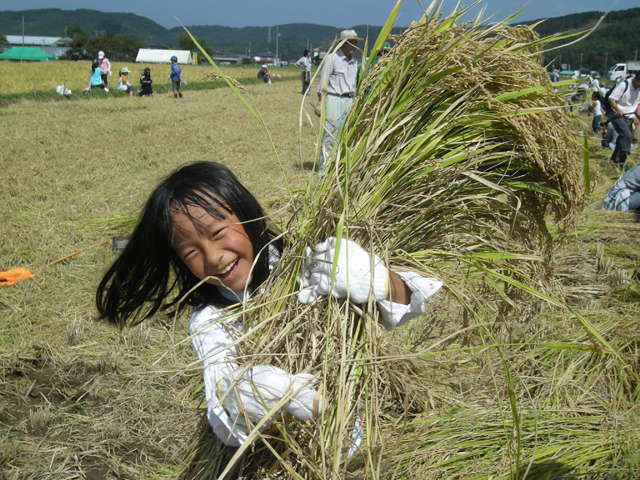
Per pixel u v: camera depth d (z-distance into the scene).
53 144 11.02
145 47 93.50
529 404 2.70
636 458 2.28
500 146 1.85
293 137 12.11
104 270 4.79
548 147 1.77
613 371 2.92
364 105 1.80
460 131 1.82
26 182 7.63
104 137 12.05
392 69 1.77
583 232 5.23
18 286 4.41
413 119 1.81
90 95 23.27
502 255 1.79
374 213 1.72
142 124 13.60
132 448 2.69
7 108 17.67
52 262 4.92
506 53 1.71
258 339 1.56
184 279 1.86
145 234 1.72
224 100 21.34
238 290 1.72
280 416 1.56
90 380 3.23
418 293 1.60
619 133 8.87
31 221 6.00
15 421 2.90
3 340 3.65
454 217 1.91
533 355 2.98
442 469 2.25
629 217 5.72
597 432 2.48
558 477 2.21
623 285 4.05
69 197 7.04
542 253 2.08
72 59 89.88
